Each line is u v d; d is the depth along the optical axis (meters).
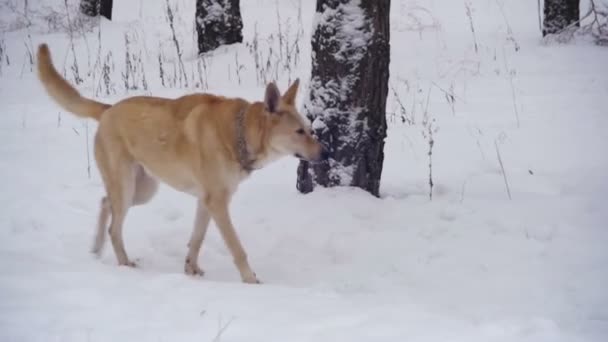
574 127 7.66
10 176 6.50
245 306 3.65
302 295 3.92
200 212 4.80
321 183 6.10
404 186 6.48
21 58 12.29
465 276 4.56
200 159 4.62
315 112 5.93
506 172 6.59
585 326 3.60
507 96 9.19
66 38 13.90
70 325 3.29
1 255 4.44
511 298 4.18
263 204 6.05
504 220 5.41
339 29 5.75
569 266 4.57
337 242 5.24
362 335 3.21
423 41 12.98
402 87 10.05
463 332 3.26
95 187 6.44
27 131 8.07
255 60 11.03
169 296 3.80
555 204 5.63
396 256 4.98
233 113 4.68
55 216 5.57
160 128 4.76
